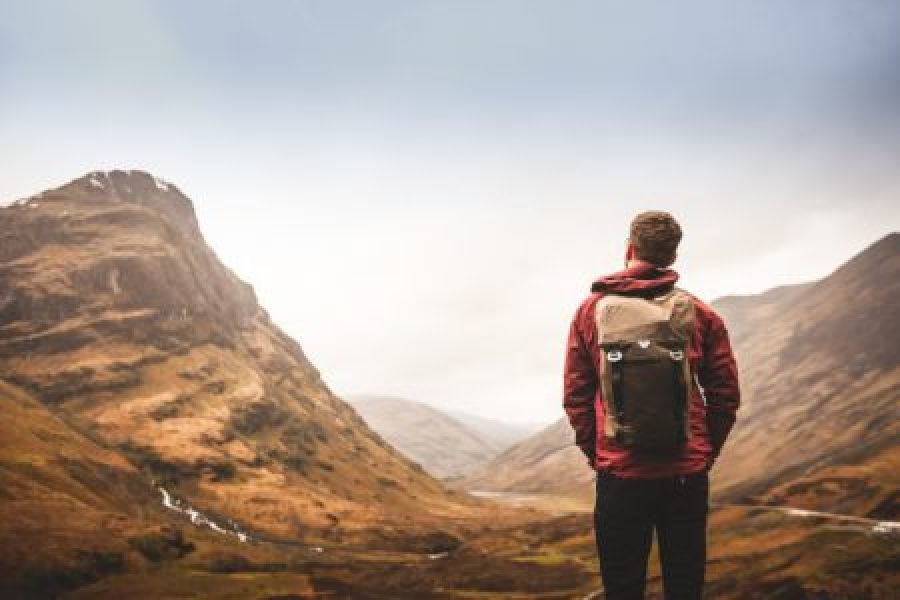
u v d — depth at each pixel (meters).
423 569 102.19
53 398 167.62
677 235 5.11
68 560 68.19
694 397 4.81
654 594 48.44
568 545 118.06
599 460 4.82
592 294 5.14
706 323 4.91
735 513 99.50
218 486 155.62
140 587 66.00
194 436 170.12
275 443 195.75
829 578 44.44
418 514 191.25
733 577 55.19
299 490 166.75
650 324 4.63
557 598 75.50
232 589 68.00
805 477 128.50
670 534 4.78
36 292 193.00
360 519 157.00
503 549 126.19
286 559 107.06
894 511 93.81
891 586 41.06
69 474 108.19
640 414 4.53
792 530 77.06
